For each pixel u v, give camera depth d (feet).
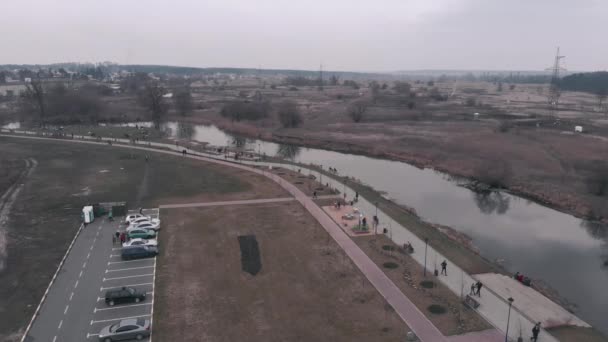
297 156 401.90
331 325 130.41
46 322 130.31
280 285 153.99
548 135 460.55
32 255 175.83
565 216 253.24
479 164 342.64
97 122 579.48
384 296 147.23
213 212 229.66
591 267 185.78
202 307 139.23
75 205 240.12
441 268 170.30
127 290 141.49
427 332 127.03
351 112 598.75
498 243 210.59
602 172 291.17
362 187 290.15
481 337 124.98
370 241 194.90
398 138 459.32
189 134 508.94
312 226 211.20
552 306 146.20
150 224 200.54
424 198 280.92
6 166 323.98
